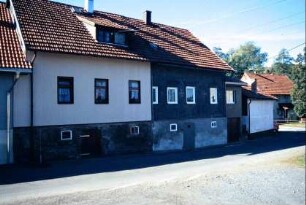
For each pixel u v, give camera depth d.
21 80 18.05
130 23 27.08
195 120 27.30
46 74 18.86
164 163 18.75
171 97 25.62
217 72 29.61
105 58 21.48
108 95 21.64
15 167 16.83
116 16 26.94
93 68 20.89
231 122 32.41
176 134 25.73
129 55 22.39
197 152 24.08
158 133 24.48
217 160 19.94
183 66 25.58
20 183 13.28
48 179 14.11
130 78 22.84
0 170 16.06
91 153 20.97
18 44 18.84
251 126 34.78
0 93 17.39
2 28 19.62
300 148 25.22
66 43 19.81
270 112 39.03
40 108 18.61
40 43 18.55
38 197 11.08
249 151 24.25
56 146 19.16
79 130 20.14
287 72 92.75
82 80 20.36
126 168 17.02
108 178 14.43
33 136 18.31
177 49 27.16
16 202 10.48
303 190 13.13
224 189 12.86
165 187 12.73
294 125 51.53
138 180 14.01
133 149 22.92
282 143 29.48
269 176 15.16
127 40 23.70
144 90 23.67
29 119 18.27
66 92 19.88
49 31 20.06
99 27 21.88
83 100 20.38
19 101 17.97
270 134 38.47
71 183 13.34
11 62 17.19
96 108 20.98
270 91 59.34
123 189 12.26
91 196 11.28
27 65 17.52
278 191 12.92
